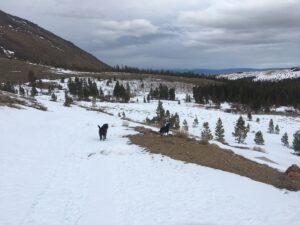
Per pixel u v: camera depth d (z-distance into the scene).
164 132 23.41
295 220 10.12
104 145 21.67
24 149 20.61
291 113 119.94
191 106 119.69
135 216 10.69
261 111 121.00
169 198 12.11
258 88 151.88
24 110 41.34
